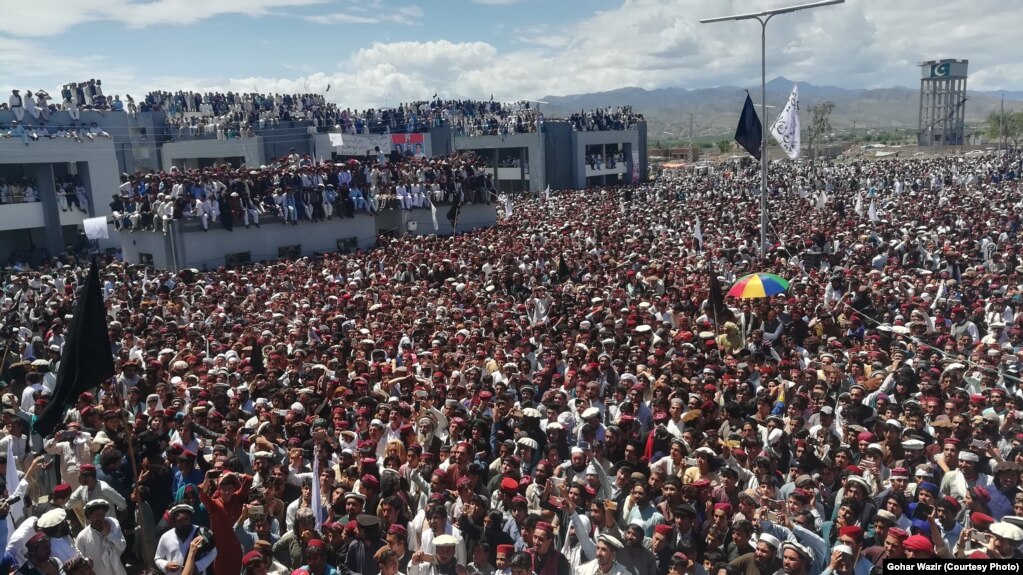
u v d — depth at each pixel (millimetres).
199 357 14648
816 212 39062
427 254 28516
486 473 9078
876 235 28609
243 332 17266
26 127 39188
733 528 6996
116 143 49062
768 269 22812
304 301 21422
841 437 9852
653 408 11164
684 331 15336
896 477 7676
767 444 9266
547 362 13344
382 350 14625
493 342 14531
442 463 9594
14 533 7496
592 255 26703
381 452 10188
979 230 29453
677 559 6613
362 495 8078
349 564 7348
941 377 11664
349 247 37469
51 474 10297
